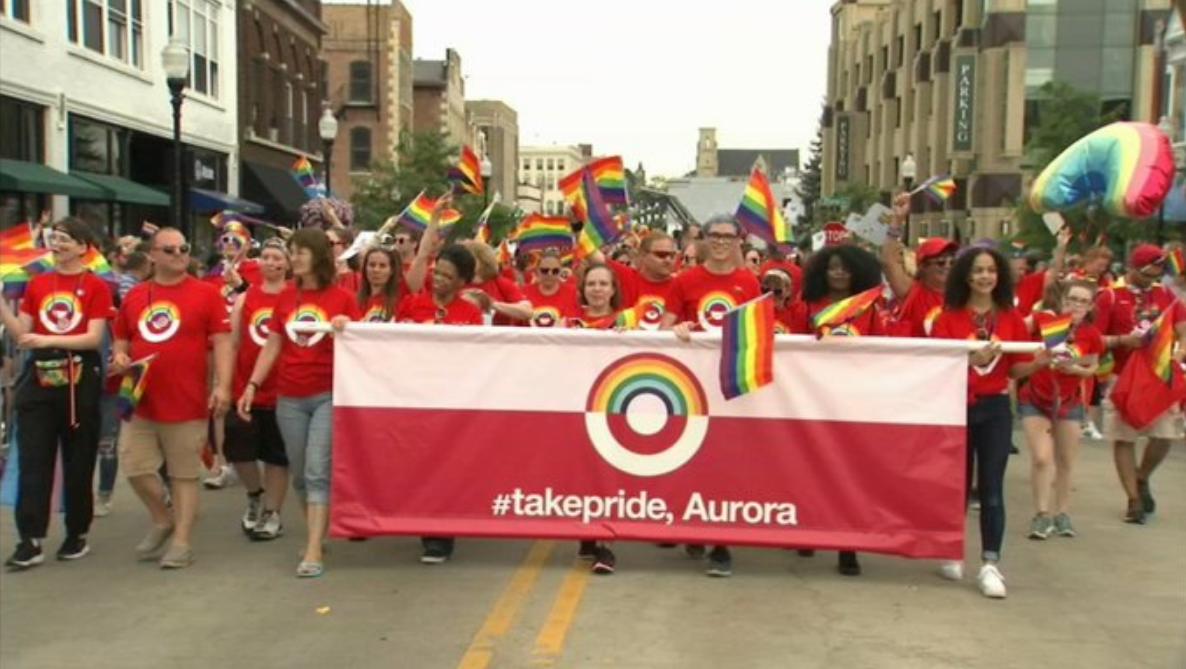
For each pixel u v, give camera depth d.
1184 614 6.30
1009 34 44.91
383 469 6.87
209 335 7.07
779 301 7.90
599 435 6.78
